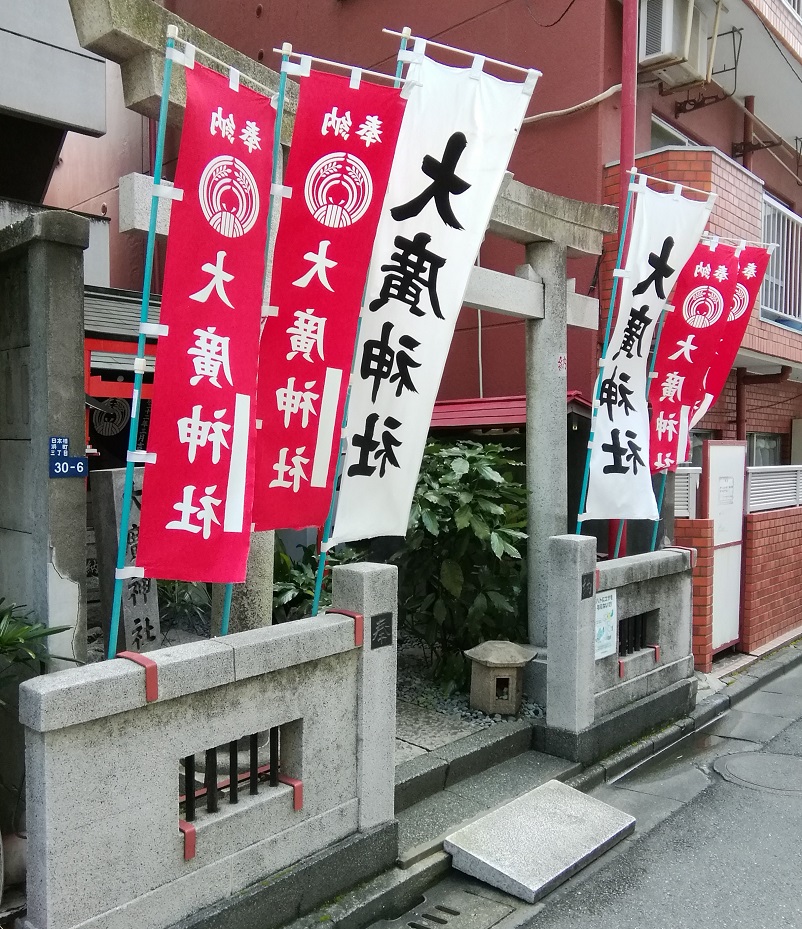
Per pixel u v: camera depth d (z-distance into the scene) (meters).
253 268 3.12
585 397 7.54
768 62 9.09
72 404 3.31
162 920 2.83
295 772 3.36
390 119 3.41
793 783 5.05
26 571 3.47
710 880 3.87
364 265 3.49
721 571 7.41
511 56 8.02
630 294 5.40
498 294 5.26
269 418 3.37
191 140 2.87
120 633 4.80
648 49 7.55
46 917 2.52
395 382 3.85
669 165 7.33
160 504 2.98
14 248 3.33
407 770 4.46
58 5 8.55
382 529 3.94
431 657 6.46
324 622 3.43
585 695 5.05
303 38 10.18
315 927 3.26
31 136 9.30
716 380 6.45
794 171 12.03
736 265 6.04
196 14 12.11
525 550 6.27
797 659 7.89
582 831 4.16
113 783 2.67
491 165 3.96
